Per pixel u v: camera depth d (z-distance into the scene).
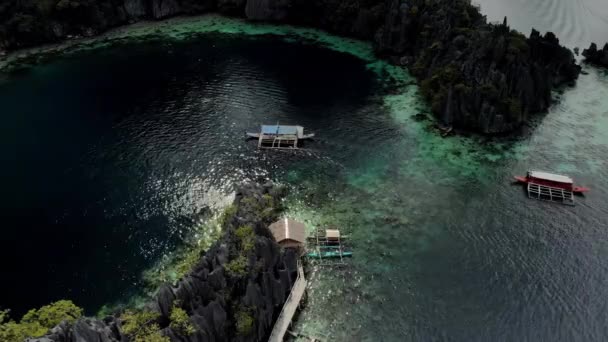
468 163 107.50
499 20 175.50
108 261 83.56
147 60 149.62
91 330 55.91
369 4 162.12
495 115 114.81
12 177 101.94
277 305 74.31
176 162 106.75
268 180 102.00
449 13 140.00
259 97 131.25
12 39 153.25
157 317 62.44
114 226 90.44
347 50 157.75
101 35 165.50
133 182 101.00
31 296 77.69
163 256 84.56
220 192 98.69
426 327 73.12
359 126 119.69
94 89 133.38
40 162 106.31
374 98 131.12
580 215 93.62
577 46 162.12
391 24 148.50
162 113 123.62
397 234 89.19
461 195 98.50
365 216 93.19
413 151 111.06
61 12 159.50
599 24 178.62
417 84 137.00
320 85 137.38
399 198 97.62
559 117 123.75
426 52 137.75
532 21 176.88
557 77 137.12
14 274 81.38
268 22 177.62
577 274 81.31
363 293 78.19
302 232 84.12
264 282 71.44
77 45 158.25
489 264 83.38
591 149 112.19
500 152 110.94
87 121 119.94
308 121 121.62
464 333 72.38
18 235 88.50
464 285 79.69
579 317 74.44
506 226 91.12
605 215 93.62
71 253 85.12
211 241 87.00
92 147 110.94
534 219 92.75
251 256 71.19
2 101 127.56
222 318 66.00
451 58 129.25
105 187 99.62
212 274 66.81
